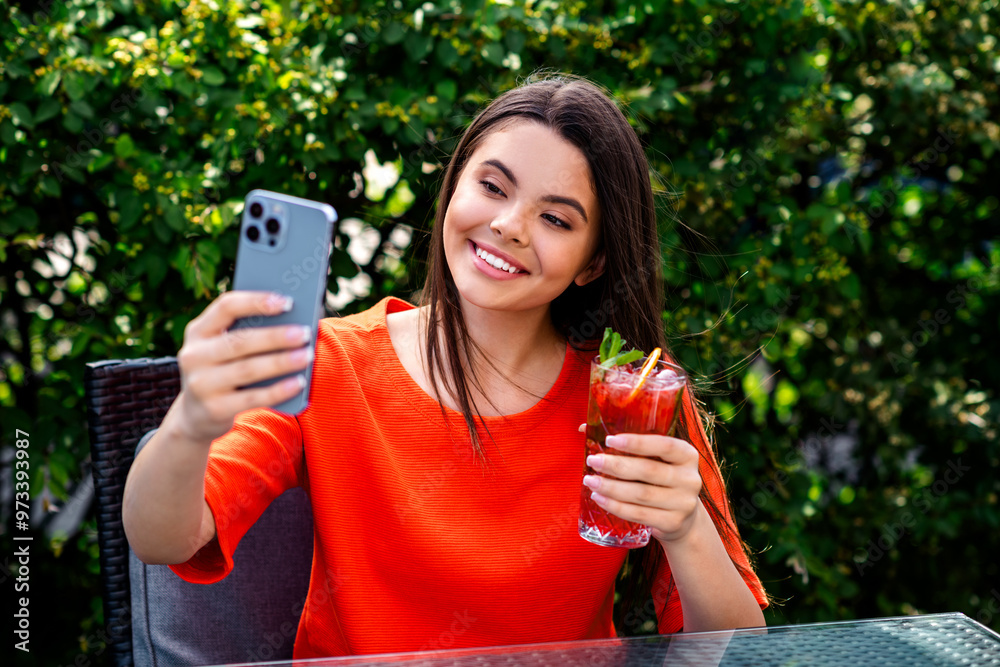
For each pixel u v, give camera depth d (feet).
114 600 4.66
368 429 4.15
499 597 4.15
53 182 6.25
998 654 3.51
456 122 6.88
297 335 2.72
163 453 3.01
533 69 7.05
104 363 4.73
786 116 7.42
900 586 8.73
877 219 8.62
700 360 7.40
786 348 8.29
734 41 7.39
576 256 4.03
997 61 8.05
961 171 8.71
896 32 7.70
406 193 7.40
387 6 6.66
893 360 8.29
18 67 6.04
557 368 4.60
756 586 4.56
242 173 6.85
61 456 6.57
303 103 6.34
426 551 4.10
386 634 4.22
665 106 6.87
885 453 8.29
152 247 6.40
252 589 4.67
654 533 3.61
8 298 7.10
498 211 3.90
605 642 3.51
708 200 7.32
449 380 4.29
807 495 7.72
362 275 7.55
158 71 6.18
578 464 4.32
